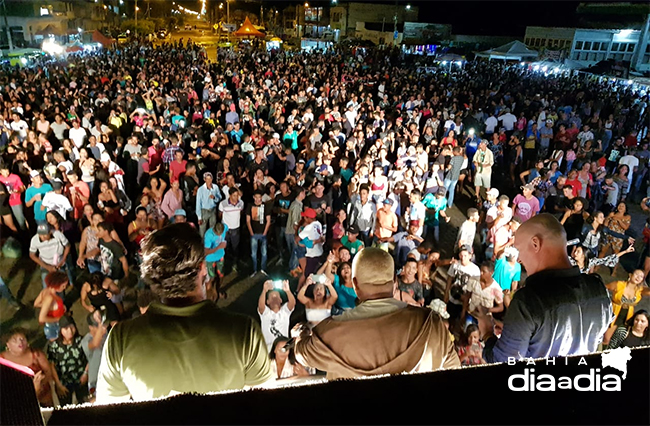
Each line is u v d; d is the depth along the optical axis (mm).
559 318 1720
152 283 1464
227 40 61188
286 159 9969
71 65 26328
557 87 24062
